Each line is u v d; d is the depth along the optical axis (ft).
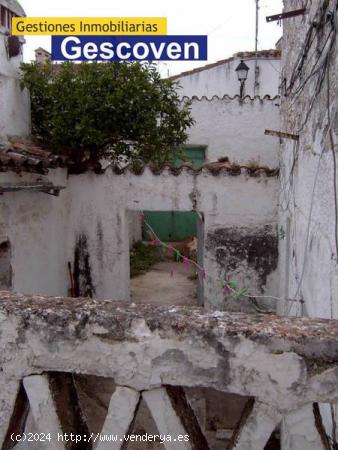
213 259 23.22
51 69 23.84
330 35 9.66
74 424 6.58
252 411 5.40
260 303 23.09
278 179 22.12
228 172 22.49
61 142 22.02
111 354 5.65
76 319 5.72
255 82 41.52
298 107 15.37
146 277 33.24
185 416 5.99
